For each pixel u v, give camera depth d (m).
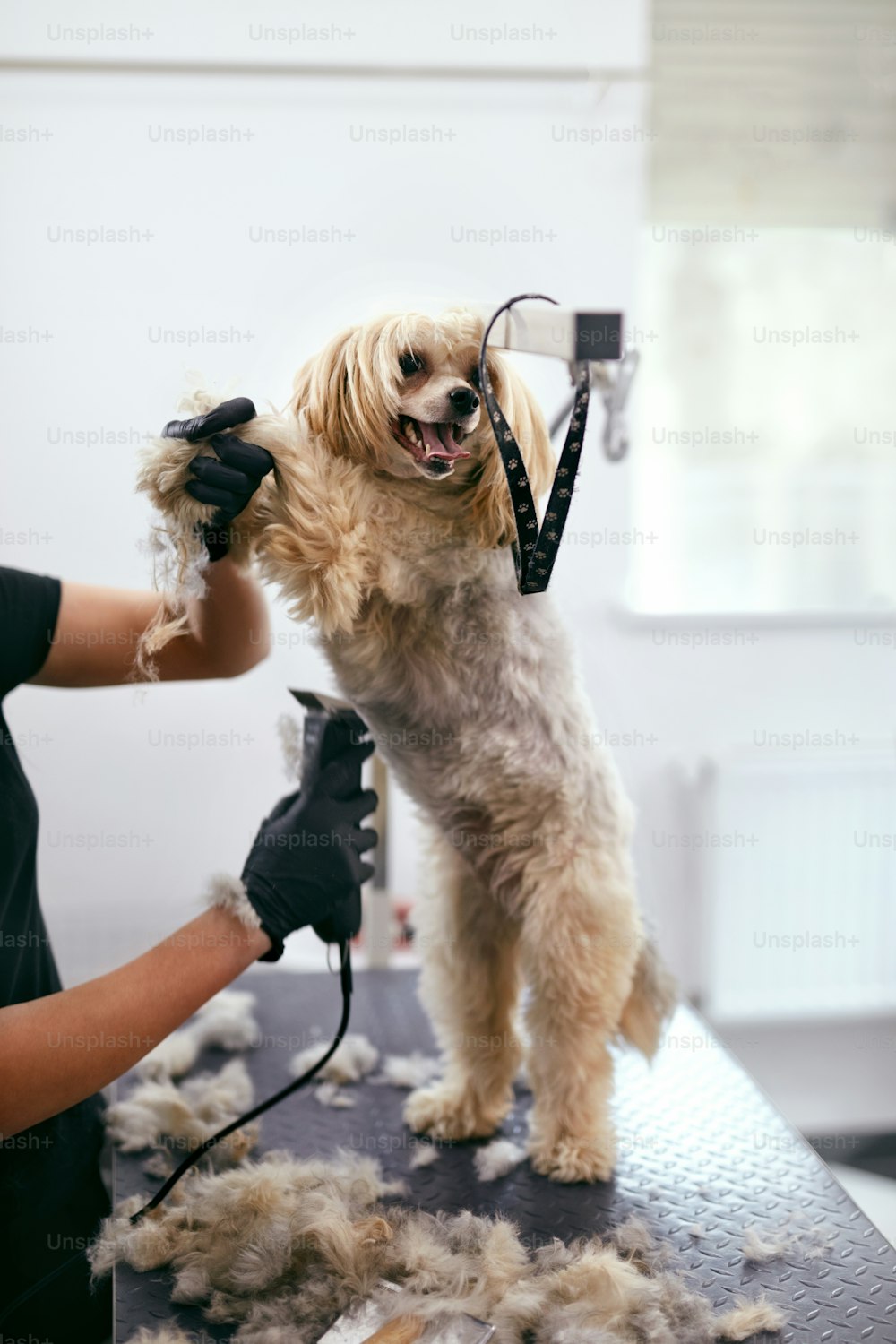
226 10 2.03
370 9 2.06
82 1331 0.98
